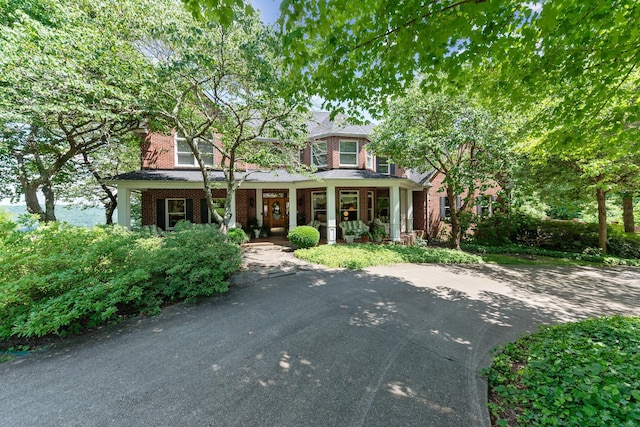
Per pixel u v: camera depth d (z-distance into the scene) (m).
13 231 4.30
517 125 8.67
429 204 16.11
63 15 6.16
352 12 2.93
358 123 5.15
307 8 2.65
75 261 4.15
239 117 8.66
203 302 5.29
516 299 5.98
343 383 2.84
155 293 5.04
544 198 11.77
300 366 3.15
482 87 4.33
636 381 2.23
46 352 3.46
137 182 10.17
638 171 9.02
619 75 3.48
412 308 5.12
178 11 6.53
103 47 6.31
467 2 2.42
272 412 2.41
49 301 3.67
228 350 3.50
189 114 9.26
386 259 9.12
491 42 3.01
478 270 8.66
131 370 3.06
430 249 11.34
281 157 9.91
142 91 6.53
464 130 9.43
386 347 3.63
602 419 1.88
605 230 11.18
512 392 2.58
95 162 14.04
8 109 5.95
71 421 2.30
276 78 6.84
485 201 10.57
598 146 4.88
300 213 15.77
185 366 3.14
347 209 14.59
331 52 3.31
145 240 6.49
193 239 5.88
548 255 11.81
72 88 5.99
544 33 2.74
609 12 2.61
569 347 3.14
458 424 2.27
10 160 10.83
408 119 10.12
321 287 6.30
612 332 3.55
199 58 6.35
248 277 6.97
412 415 2.37
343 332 4.05
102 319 4.10
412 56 3.29
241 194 13.92
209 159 12.66
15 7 6.19
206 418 2.33
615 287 7.19
